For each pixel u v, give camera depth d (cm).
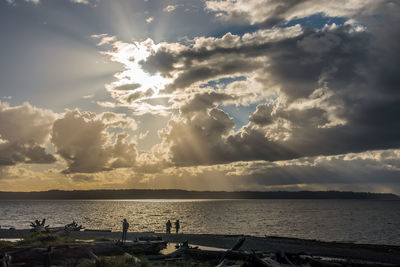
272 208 18888
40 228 3098
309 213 13275
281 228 6700
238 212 13788
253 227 6862
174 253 2152
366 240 4844
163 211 14625
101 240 2328
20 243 2070
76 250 1602
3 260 1359
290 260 1653
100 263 1495
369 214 12838
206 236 3672
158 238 2494
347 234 5662
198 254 2169
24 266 1481
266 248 2939
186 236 3647
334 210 16525
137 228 6300
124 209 16838
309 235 5500
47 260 1398
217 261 2012
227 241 3328
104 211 14188
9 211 13488
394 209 18438
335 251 2781
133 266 1529
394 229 6588
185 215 11444
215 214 12169
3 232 3878
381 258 2442
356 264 1778
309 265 1593
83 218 9169
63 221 7850
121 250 2053
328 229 6538
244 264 1451
